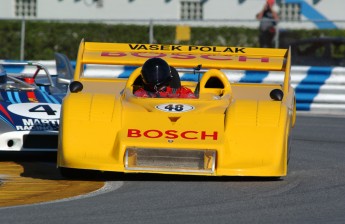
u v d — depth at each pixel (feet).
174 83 109.40
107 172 102.73
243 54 117.08
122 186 94.02
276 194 90.22
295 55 255.09
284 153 94.84
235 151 93.25
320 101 191.11
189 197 87.66
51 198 87.40
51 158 117.60
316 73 191.52
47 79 141.18
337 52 252.01
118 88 109.81
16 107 115.34
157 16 399.65
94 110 96.73
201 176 99.76
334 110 190.80
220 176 99.55
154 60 107.65
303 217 79.46
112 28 269.64
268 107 97.50
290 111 103.09
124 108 99.09
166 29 251.60
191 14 398.62
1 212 79.87
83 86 109.09
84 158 93.20
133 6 399.44
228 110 98.02
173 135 94.02
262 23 263.29
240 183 95.86
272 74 189.88
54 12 403.34
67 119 95.81
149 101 101.65
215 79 110.22
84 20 225.15
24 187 93.91
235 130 94.94
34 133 110.52
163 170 92.17
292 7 387.96
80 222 75.92
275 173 92.68
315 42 253.85
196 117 97.76
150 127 95.35
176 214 79.66
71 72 150.41
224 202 85.40
